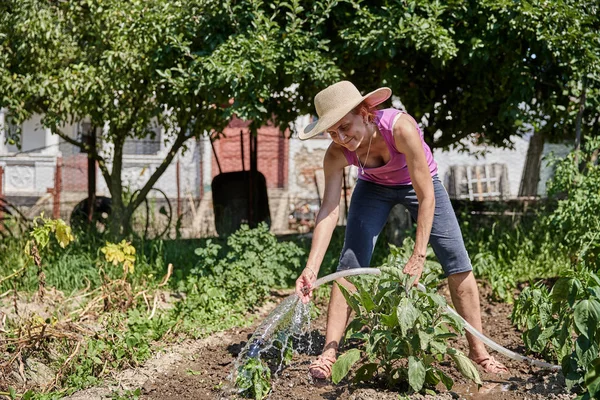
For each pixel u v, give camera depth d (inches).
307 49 299.6
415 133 158.2
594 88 330.3
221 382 176.7
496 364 179.3
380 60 340.5
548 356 183.5
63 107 344.2
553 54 313.4
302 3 315.0
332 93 155.3
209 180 717.3
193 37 317.1
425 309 155.0
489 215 404.5
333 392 164.6
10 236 367.9
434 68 357.1
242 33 301.0
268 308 277.7
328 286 293.7
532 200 429.7
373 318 160.1
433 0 303.9
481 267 298.8
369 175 174.4
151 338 215.5
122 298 241.4
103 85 329.7
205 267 288.5
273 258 286.8
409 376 148.3
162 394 171.5
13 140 364.5
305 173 736.3
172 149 381.1
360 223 175.9
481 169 745.6
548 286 289.0
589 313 142.9
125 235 378.0
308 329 209.8
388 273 152.8
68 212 579.2
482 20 305.3
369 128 160.9
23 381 177.5
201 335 226.4
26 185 745.0
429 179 159.6
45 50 347.3
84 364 183.3
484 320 247.4
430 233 172.4
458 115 394.6
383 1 311.1
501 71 326.3
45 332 188.4
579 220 271.6
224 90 304.5
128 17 326.6
